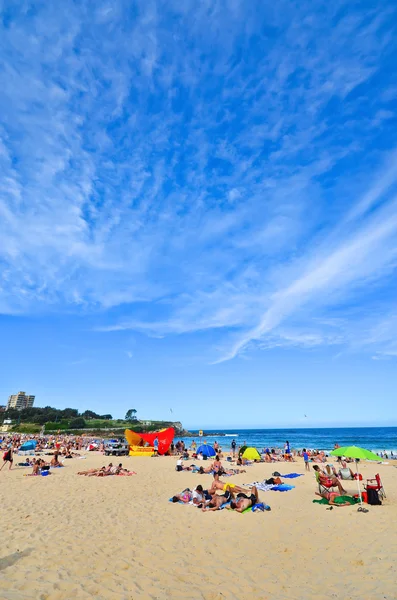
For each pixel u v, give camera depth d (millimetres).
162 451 31922
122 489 14375
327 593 5273
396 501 11648
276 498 12484
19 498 12117
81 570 5973
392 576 5754
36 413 142500
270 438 100062
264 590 5406
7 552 6656
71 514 9953
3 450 36031
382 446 58875
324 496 11766
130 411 145500
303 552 7047
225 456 30953
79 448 41688
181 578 5824
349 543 7480
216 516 9953
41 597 4953
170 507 11133
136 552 7004
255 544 7559
